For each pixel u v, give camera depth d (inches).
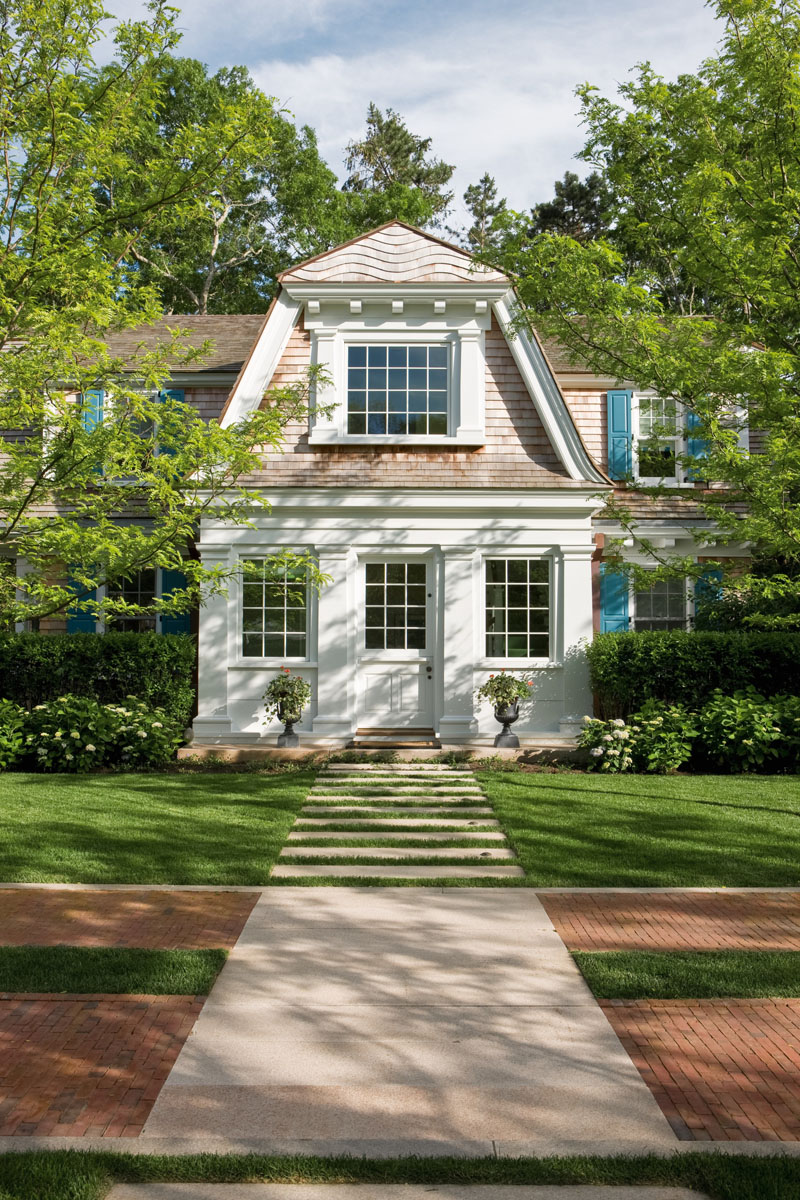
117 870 292.5
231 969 217.2
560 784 438.3
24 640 527.5
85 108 315.9
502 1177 135.9
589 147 369.4
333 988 206.7
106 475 339.6
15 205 311.1
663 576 427.8
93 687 530.3
